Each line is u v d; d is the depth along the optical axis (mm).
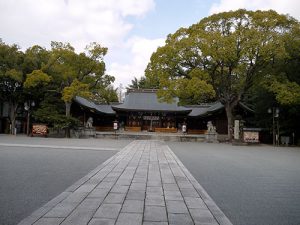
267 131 31344
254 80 27984
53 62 29781
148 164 11500
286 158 15984
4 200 5945
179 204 5809
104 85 33500
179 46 26359
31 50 31750
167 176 8922
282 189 7793
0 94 31609
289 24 26188
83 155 14219
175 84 26125
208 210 5457
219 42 24797
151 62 28812
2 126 34938
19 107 34531
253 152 19469
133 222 4609
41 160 12055
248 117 36281
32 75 27703
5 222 4660
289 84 25109
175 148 20828
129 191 6777
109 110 44781
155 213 5145
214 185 8078
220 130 38938
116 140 28469
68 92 27938
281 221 5129
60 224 4434
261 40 24125
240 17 26422
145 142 25625
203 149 20719
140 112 42250
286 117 28891
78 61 30062
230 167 11789
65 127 30344
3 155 13492
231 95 29625
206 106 44344
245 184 8344
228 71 29453
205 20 27859
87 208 5312
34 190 6812
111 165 11000
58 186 7258
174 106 42969
